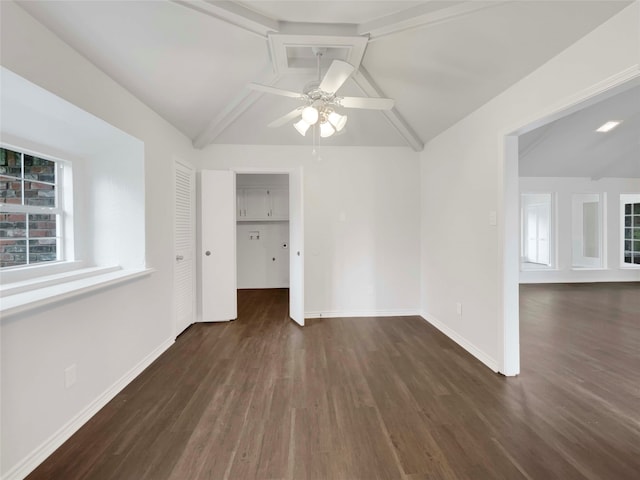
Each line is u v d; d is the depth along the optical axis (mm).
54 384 1683
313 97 2092
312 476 1483
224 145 3891
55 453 1630
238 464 1557
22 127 2004
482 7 1791
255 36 2180
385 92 2992
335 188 4059
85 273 2205
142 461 1575
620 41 1553
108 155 2613
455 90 2684
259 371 2562
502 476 1477
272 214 5988
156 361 2754
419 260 4168
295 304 3914
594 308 4484
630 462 1559
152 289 2770
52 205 2359
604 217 6488
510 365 2471
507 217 2451
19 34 1471
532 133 4793
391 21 1999
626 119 4469
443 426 1850
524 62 2090
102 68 2057
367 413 1978
